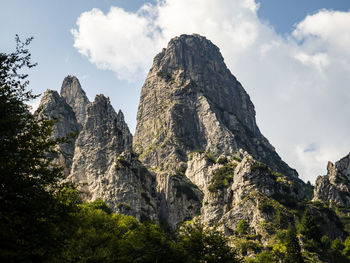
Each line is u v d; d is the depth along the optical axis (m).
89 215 79.38
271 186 198.00
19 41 40.34
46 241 33.78
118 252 66.00
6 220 31.77
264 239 163.25
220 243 67.38
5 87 38.41
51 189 39.00
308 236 158.38
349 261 145.88
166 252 63.62
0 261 28.73
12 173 34.25
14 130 37.19
